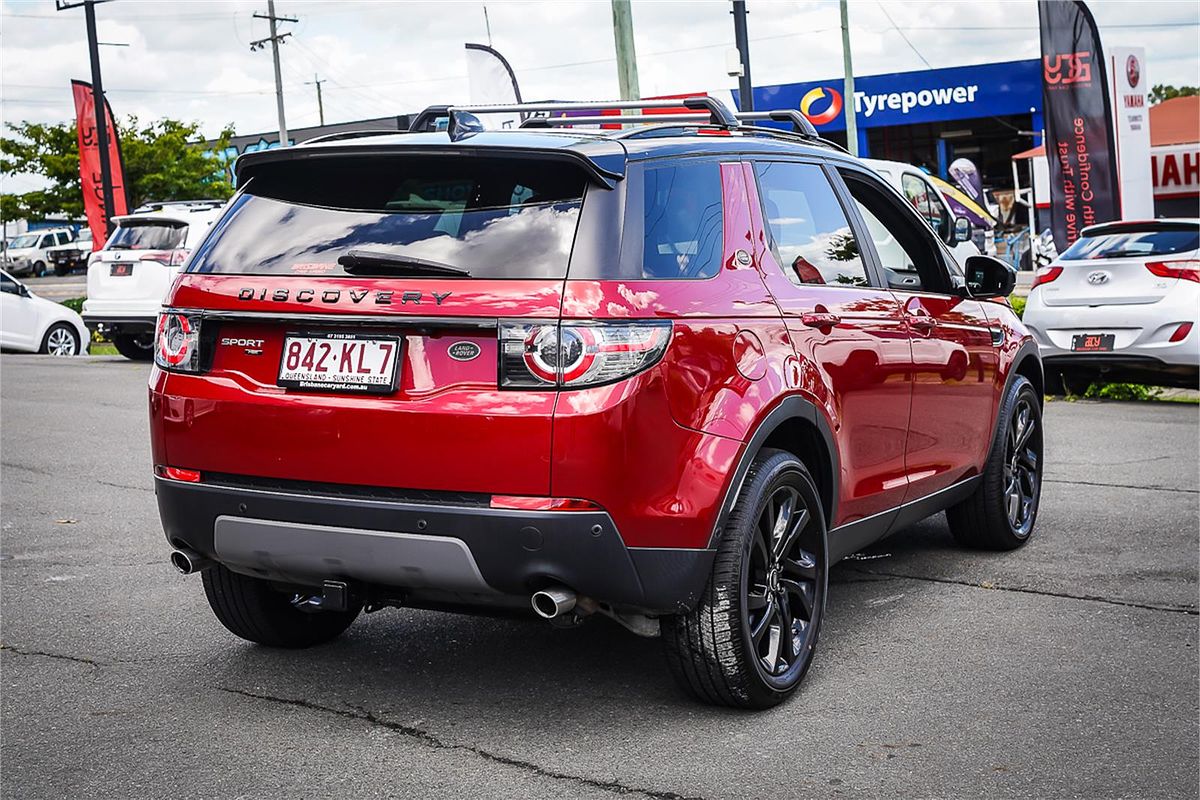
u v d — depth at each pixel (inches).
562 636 188.7
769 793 132.0
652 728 150.9
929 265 213.2
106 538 255.1
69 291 1640.0
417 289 139.6
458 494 137.6
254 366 148.6
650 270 142.8
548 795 131.6
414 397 139.0
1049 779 135.5
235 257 152.8
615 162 144.6
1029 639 186.2
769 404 152.4
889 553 242.1
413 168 149.9
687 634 149.6
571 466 134.0
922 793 132.0
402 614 201.9
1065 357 470.0
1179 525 263.6
